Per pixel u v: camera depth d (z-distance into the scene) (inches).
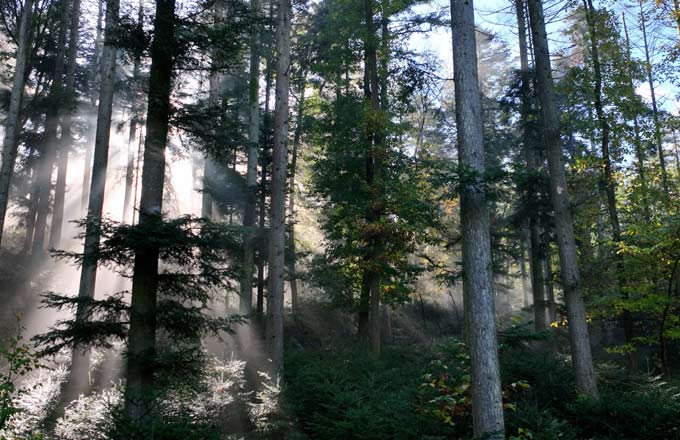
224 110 361.4
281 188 516.1
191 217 312.8
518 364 490.9
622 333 902.4
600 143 625.6
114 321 318.0
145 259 313.4
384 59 658.2
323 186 686.5
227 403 384.8
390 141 655.8
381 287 695.7
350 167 668.1
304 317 914.7
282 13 549.0
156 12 328.5
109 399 362.0
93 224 298.8
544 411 354.6
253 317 661.3
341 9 651.5
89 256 299.7
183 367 314.0
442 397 325.7
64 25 845.8
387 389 434.9
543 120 500.1
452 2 345.7
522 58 771.4
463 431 337.1
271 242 504.7
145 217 308.0
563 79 639.1
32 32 664.4
